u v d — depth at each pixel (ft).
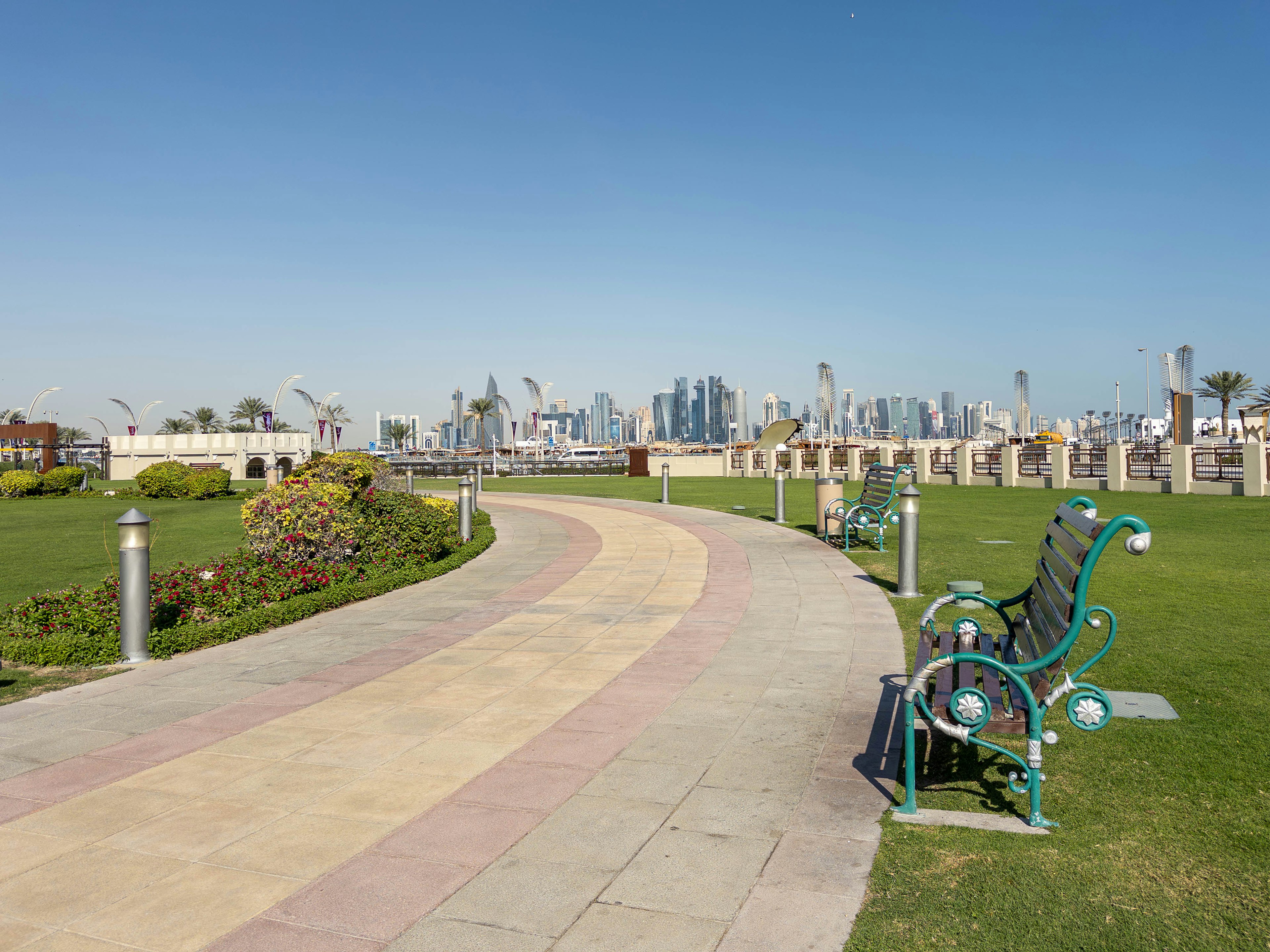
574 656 23.06
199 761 15.71
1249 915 9.42
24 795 14.29
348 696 19.80
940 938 9.19
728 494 88.99
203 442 166.81
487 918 9.98
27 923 10.23
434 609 30.71
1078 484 86.69
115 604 28.30
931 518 55.98
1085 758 14.26
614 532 54.75
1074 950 8.86
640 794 13.51
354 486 49.11
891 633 24.08
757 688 19.30
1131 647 20.81
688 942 9.31
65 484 107.65
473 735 16.71
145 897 10.78
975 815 12.32
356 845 12.07
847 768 14.35
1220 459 76.84
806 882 10.55
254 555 35.81
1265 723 15.53
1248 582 29.58
